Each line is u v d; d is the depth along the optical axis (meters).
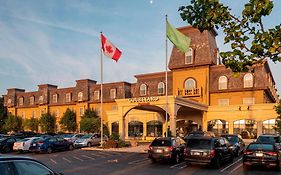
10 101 71.81
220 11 4.75
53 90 65.38
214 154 16.39
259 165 15.91
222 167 17.30
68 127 57.50
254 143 16.69
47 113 61.31
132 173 15.28
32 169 6.46
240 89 39.38
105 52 28.62
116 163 19.12
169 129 29.70
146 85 47.75
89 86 59.50
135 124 45.03
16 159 6.23
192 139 17.11
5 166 5.95
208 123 39.34
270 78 46.97
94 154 25.14
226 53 4.66
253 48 4.38
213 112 39.12
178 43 25.88
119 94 55.19
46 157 23.98
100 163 19.23
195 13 5.07
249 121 36.69
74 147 32.34
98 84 58.47
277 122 25.36
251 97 38.94
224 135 23.89
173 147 18.47
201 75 42.09
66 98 62.41
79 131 55.97
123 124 32.28
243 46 4.58
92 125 50.31
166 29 26.05
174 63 44.12
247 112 36.94
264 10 4.02
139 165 18.11
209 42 42.88
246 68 4.78
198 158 16.56
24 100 70.25
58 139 29.17
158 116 42.56
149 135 43.22
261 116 36.00
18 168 6.17
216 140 17.09
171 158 18.25
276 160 15.38
